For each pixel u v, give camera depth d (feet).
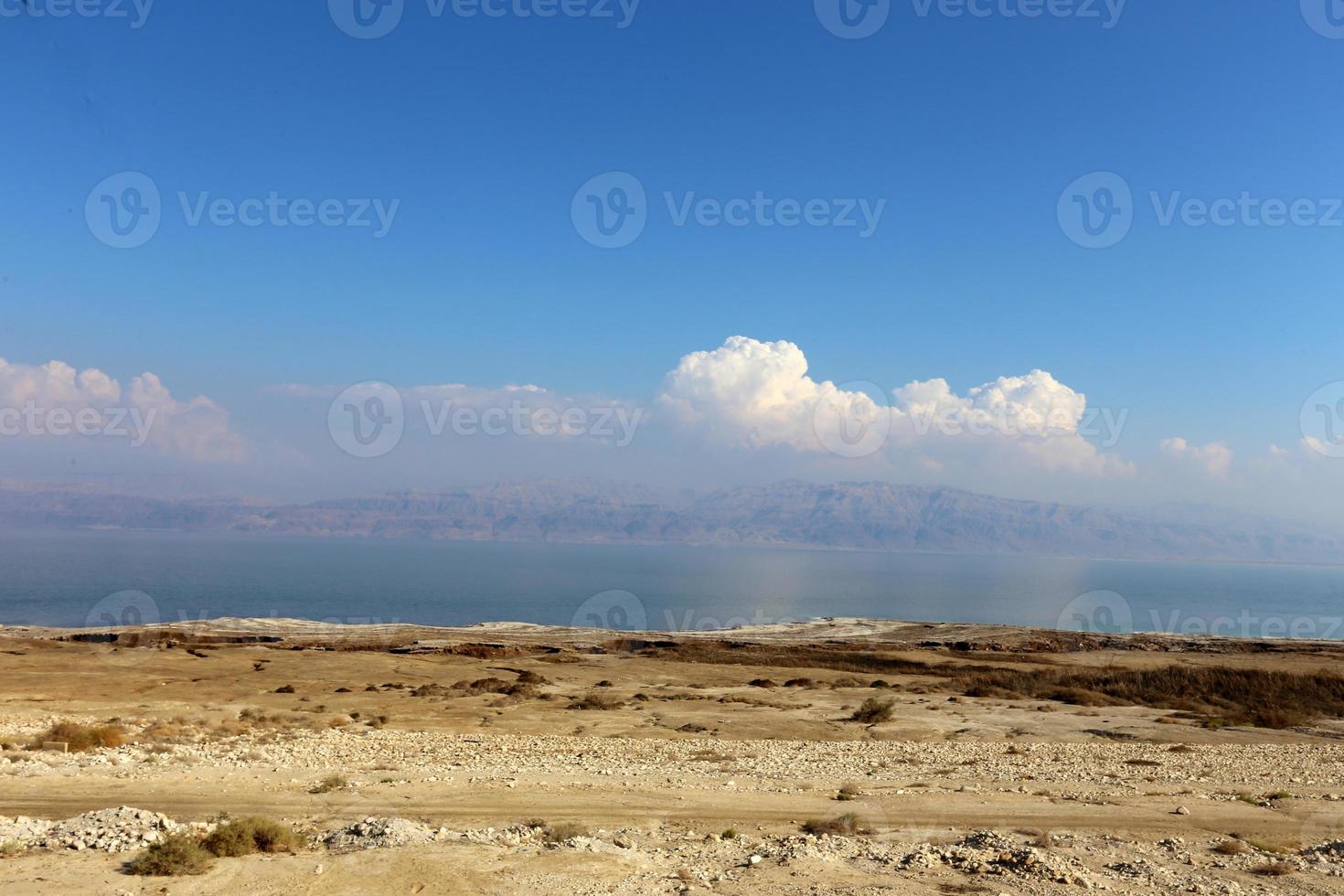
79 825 48.70
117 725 100.68
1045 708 146.00
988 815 64.08
